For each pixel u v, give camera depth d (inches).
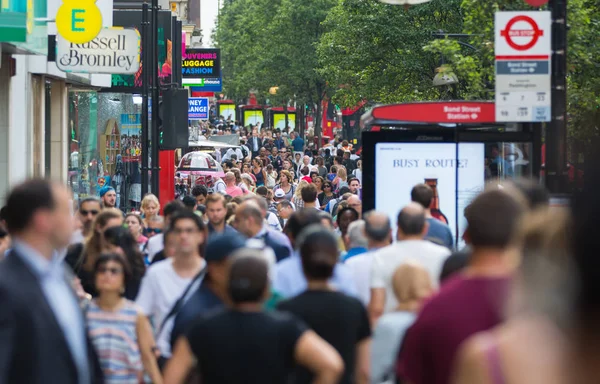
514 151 985.5
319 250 454.3
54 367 342.3
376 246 647.1
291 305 453.7
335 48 2851.9
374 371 466.6
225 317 376.5
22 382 336.2
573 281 139.3
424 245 573.6
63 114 1679.4
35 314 341.4
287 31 5457.7
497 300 333.7
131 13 2146.9
